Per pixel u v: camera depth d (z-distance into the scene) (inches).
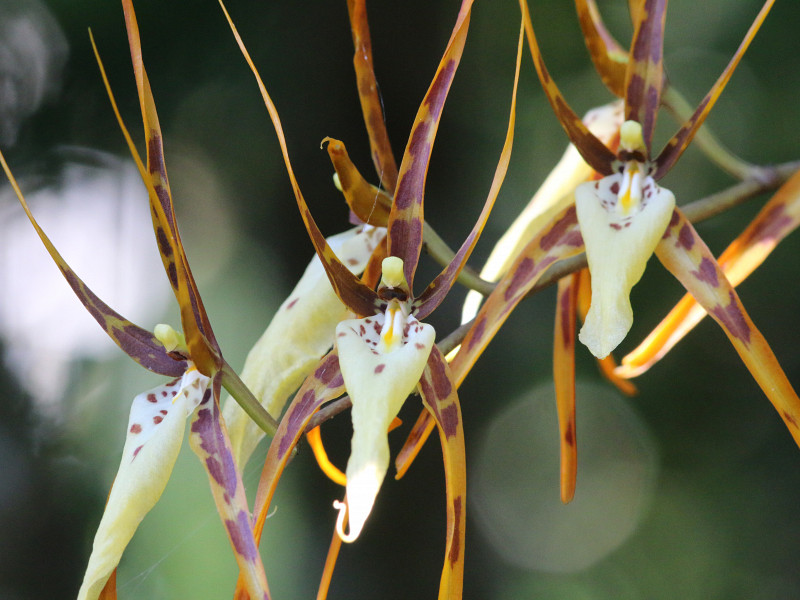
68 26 45.8
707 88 48.5
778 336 46.8
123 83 46.8
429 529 45.4
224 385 26.0
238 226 47.6
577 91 49.2
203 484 41.5
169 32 45.8
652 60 26.9
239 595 25.5
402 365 25.4
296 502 44.2
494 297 26.4
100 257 48.9
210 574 40.1
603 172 26.8
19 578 42.7
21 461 44.9
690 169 47.9
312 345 27.4
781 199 27.4
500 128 49.3
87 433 45.8
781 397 25.9
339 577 43.9
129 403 46.4
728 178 47.2
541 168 48.9
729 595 47.8
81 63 46.4
